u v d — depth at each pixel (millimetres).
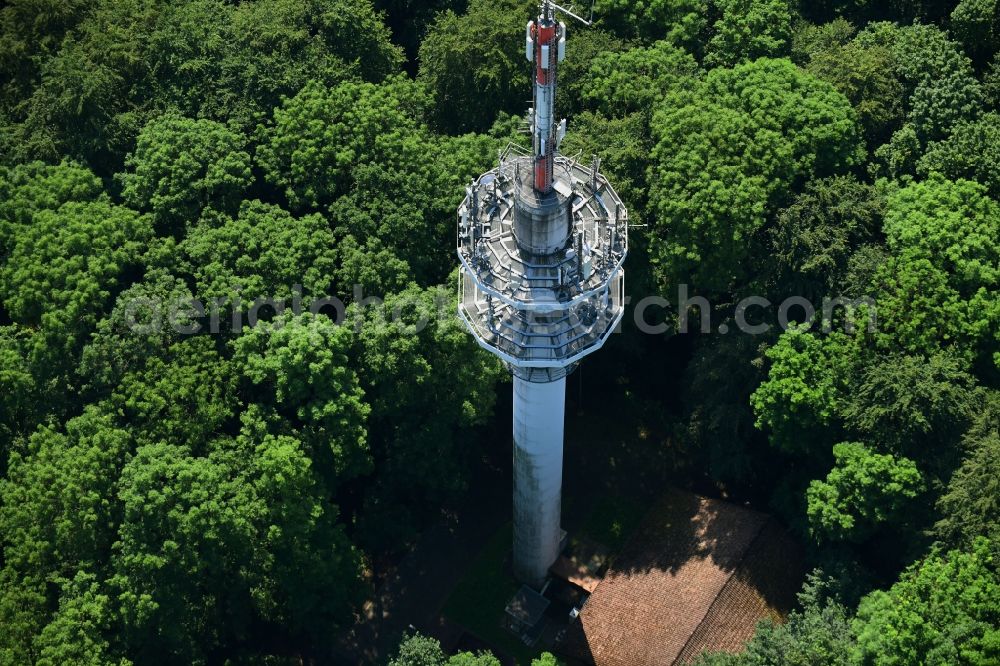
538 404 73750
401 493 89750
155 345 79125
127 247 81438
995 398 76250
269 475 76625
